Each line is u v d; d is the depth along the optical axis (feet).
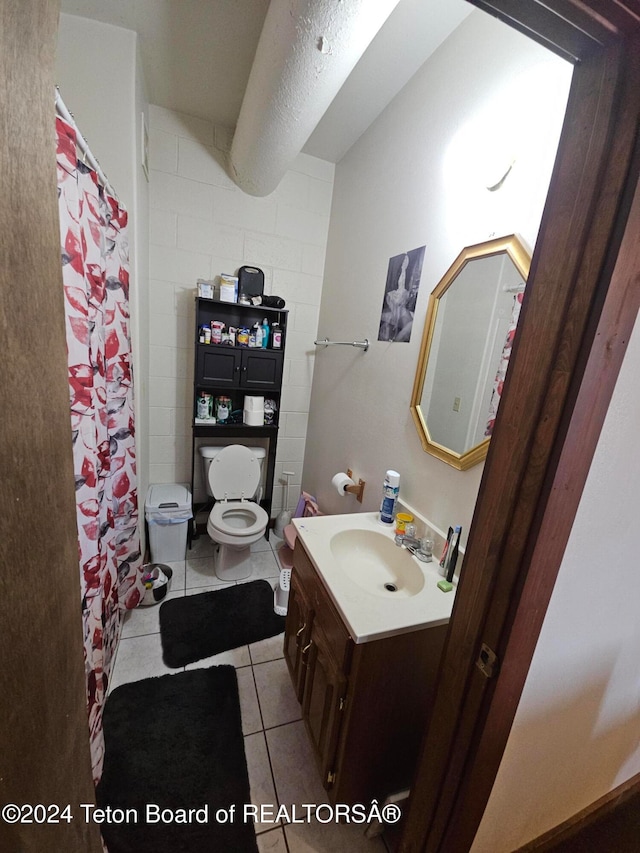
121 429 4.99
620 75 1.39
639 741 3.52
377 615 3.07
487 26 3.55
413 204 4.75
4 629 1.06
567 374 1.63
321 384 7.92
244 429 7.98
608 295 1.51
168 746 4.05
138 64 4.87
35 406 1.13
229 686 4.83
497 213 3.46
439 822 2.49
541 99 2.99
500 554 1.98
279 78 3.79
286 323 7.52
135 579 5.67
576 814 3.44
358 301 6.24
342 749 3.18
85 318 3.05
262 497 8.96
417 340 4.64
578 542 2.05
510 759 2.48
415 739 3.48
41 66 0.98
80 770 1.57
